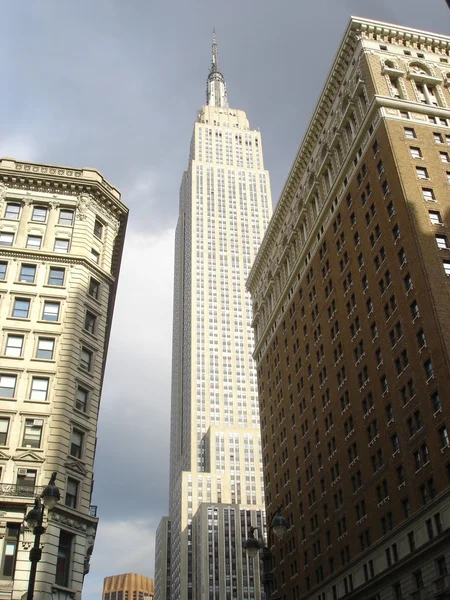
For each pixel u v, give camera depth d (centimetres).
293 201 10519
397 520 6144
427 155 7412
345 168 8456
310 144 9825
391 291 6831
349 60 8881
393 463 6359
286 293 10325
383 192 7388
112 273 7394
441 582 5209
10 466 5209
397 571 5862
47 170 6994
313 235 9281
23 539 4794
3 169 6825
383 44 8656
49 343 5991
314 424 8506
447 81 8469
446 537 5184
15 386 5650
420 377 6050
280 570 9138
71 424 5634
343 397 7719
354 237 7931
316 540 8006
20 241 6550
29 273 6397
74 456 5522
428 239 6531
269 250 11662
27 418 5497
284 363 10050
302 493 8688
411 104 7938
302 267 9725
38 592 4653
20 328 5972
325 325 8481
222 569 19062
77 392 5881
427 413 5859
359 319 7494
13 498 4903
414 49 8756
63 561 5009
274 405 10375
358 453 7131
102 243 7006
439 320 5922
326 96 9288
